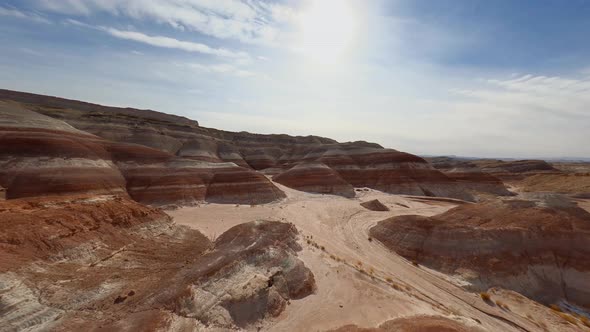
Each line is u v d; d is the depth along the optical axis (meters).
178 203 44.97
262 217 40.94
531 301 21.73
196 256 24.14
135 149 53.75
